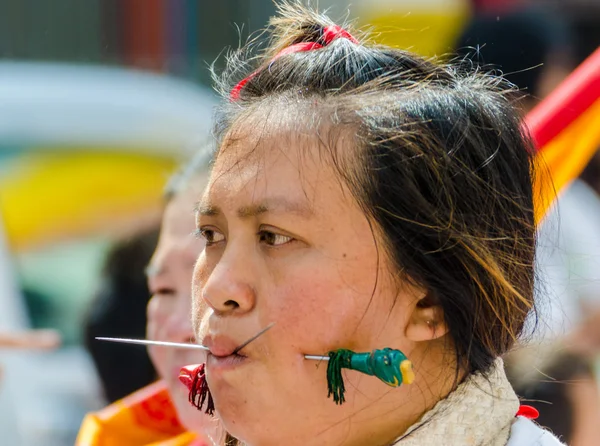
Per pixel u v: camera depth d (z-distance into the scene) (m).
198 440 5.71
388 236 3.77
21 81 11.52
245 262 3.79
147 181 10.51
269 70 4.21
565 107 5.68
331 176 3.77
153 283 5.81
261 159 3.84
